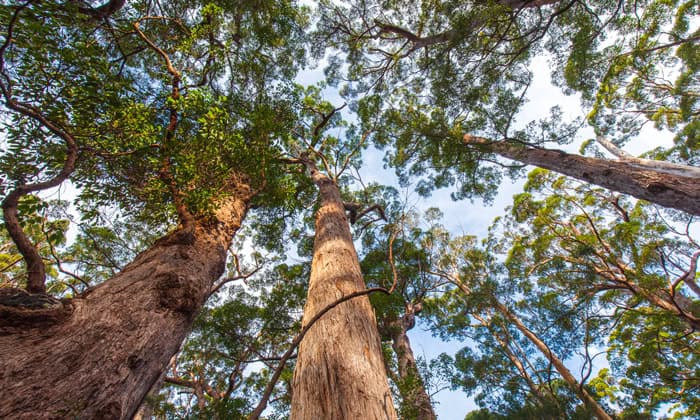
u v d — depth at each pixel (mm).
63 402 1399
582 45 7617
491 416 5859
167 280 2539
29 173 2729
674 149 10828
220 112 3557
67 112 2705
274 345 8523
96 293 2158
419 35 9633
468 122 8211
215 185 3727
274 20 7785
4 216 1841
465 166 9492
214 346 8102
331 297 2756
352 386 1765
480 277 10906
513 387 6949
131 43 5672
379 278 9727
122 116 2973
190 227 3242
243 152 3873
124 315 2055
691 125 9938
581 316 8039
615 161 6242
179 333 2381
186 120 4105
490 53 7746
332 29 10266
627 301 8930
